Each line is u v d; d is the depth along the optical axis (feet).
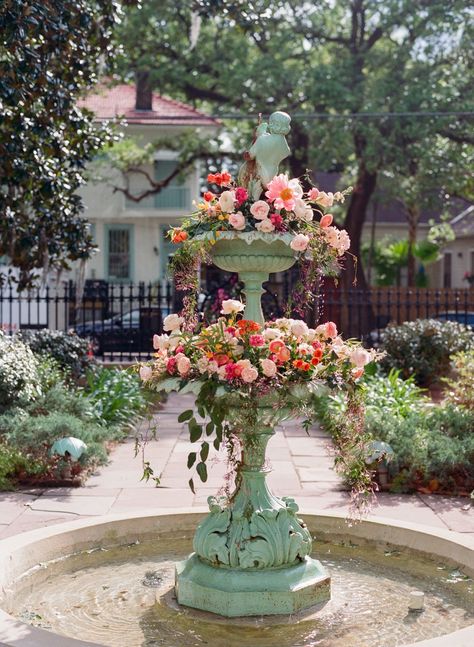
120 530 17.89
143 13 71.10
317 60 80.84
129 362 54.90
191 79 76.48
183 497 23.76
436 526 20.81
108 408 35.37
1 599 14.10
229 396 13.87
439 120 68.90
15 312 69.62
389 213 137.59
